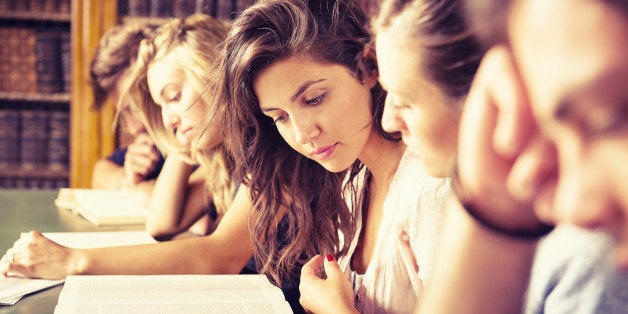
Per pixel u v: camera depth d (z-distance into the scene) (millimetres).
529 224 421
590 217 302
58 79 3193
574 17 285
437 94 529
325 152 955
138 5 3129
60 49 3182
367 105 959
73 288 1073
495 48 350
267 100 955
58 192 2225
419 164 975
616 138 283
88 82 2377
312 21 917
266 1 967
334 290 986
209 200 1696
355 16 949
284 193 1208
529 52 316
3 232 1586
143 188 2047
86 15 3072
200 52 1506
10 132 3186
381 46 567
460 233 450
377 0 576
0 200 2035
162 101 1564
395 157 1066
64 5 3197
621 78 275
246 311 970
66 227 1673
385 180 1086
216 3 3143
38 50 3156
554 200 335
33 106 3273
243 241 1344
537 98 317
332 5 941
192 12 3146
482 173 404
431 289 479
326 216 1197
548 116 308
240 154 1165
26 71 3158
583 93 284
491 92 371
